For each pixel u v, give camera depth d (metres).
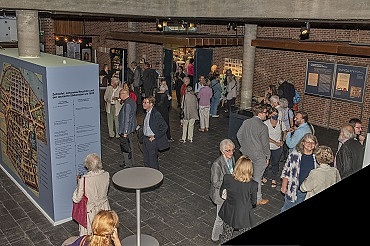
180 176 7.78
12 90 6.48
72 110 5.54
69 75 5.39
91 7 7.59
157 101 9.79
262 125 5.98
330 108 12.12
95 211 4.88
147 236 5.45
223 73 15.09
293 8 6.71
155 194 6.92
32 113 5.82
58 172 5.61
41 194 6.04
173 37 12.51
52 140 5.43
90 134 5.81
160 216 6.12
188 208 6.41
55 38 17.83
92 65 5.61
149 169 5.02
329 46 9.80
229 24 13.15
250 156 6.09
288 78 13.12
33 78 5.60
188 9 8.42
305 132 6.28
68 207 5.86
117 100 9.88
